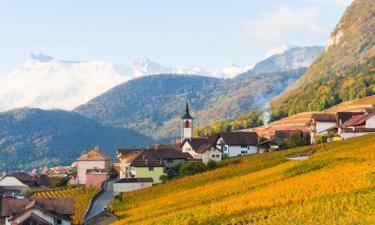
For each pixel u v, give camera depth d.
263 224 71.50
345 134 164.12
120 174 197.88
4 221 120.94
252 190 105.38
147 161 165.88
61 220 114.44
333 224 63.88
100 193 163.88
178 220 89.69
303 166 113.06
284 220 70.94
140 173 164.25
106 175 191.25
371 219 62.50
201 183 134.12
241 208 87.31
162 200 123.00
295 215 72.25
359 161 105.56
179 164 166.12
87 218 125.69
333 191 83.12
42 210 113.25
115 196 146.62
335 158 113.81
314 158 121.50
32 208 113.06
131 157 182.00
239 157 167.12
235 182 119.50
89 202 146.50
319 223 66.00
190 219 88.25
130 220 106.56
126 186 159.50
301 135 187.88
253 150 187.75
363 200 72.06
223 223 80.88
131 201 134.38
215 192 113.75
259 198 91.19
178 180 145.50
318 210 72.31
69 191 179.25
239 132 191.50
